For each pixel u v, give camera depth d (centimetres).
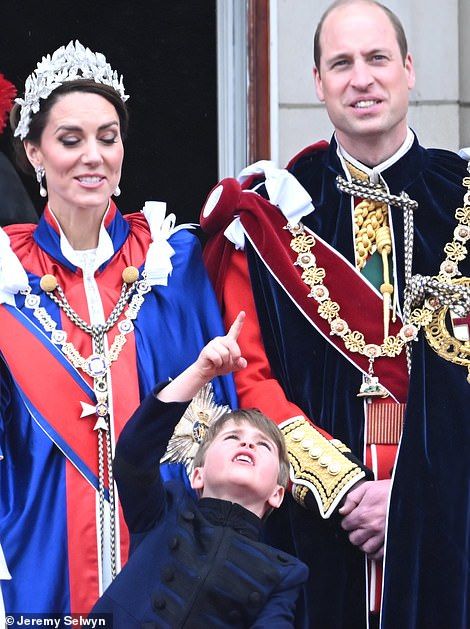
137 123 3016
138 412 2022
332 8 2381
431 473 2225
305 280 2334
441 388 2273
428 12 2959
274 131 2917
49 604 2117
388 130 2344
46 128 2238
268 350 2323
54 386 2195
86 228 2264
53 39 3039
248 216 2361
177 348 2250
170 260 2303
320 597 2241
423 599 2202
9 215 2614
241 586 2023
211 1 2994
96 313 2241
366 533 2214
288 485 2256
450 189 2373
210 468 2092
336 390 2300
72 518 2153
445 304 2305
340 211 2369
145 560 2042
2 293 2228
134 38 3028
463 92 2966
